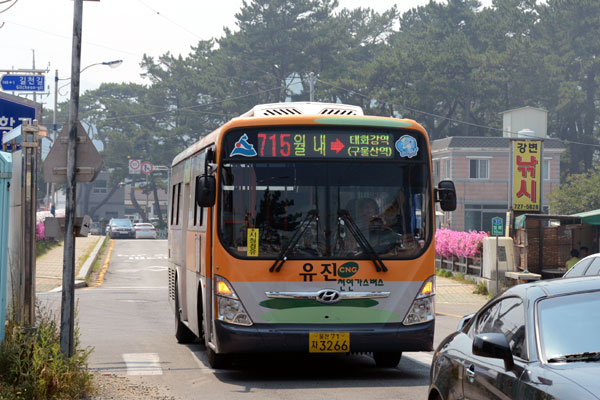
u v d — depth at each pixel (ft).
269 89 345.10
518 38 328.70
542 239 113.80
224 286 42.32
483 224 280.92
